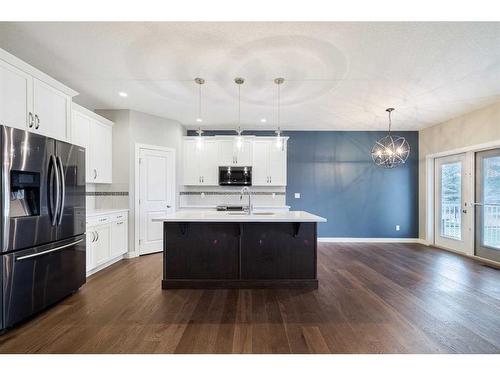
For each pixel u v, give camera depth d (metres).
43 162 2.35
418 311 2.43
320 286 3.08
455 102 3.91
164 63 2.76
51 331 2.08
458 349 1.86
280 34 2.24
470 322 2.23
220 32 2.22
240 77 3.08
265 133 5.71
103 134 4.05
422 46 2.41
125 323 2.21
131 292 2.90
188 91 3.54
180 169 5.17
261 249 3.06
